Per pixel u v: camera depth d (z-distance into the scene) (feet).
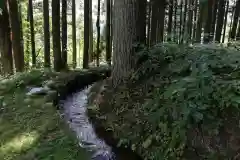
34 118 8.45
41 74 12.86
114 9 10.89
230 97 6.51
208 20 17.92
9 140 7.05
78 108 10.73
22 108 9.14
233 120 6.61
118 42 10.83
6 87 10.89
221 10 18.66
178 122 6.92
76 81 13.41
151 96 9.08
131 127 8.54
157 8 17.74
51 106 9.48
